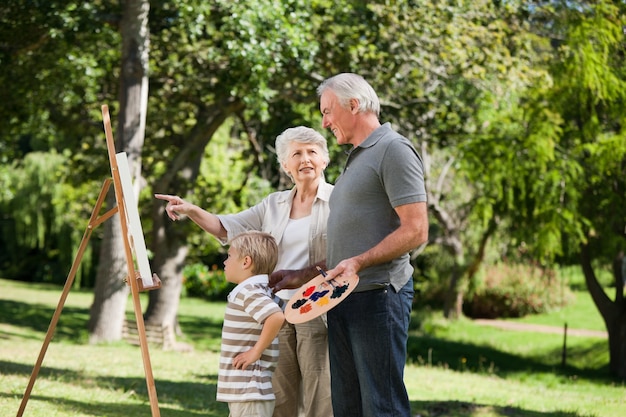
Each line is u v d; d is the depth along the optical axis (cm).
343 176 446
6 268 4041
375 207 431
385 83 1661
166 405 825
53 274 3925
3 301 2630
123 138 1603
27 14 1512
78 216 2952
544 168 1722
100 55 1794
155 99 1936
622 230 1875
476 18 1600
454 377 1521
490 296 3009
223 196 1994
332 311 444
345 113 441
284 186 2117
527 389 1423
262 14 1407
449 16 1550
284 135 512
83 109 2016
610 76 1709
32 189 3566
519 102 1919
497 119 1877
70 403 733
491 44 1581
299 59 1500
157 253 1925
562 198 1761
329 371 497
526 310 3036
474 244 2564
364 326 427
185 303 3281
